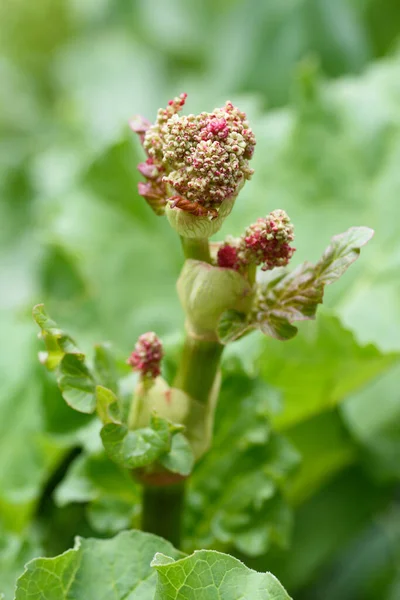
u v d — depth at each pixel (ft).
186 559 3.21
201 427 3.38
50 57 8.79
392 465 4.59
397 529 5.15
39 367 4.41
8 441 4.31
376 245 4.77
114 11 8.55
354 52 6.27
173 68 8.18
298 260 4.78
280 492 3.96
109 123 7.43
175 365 4.13
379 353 4.14
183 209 3.10
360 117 4.92
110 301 4.89
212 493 3.94
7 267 6.40
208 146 3.05
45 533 4.46
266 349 4.16
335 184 4.86
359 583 4.97
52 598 3.33
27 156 6.87
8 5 8.54
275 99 6.29
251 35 6.47
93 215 4.94
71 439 4.29
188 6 8.19
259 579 3.21
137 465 3.27
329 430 4.50
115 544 3.40
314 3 6.30
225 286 3.24
